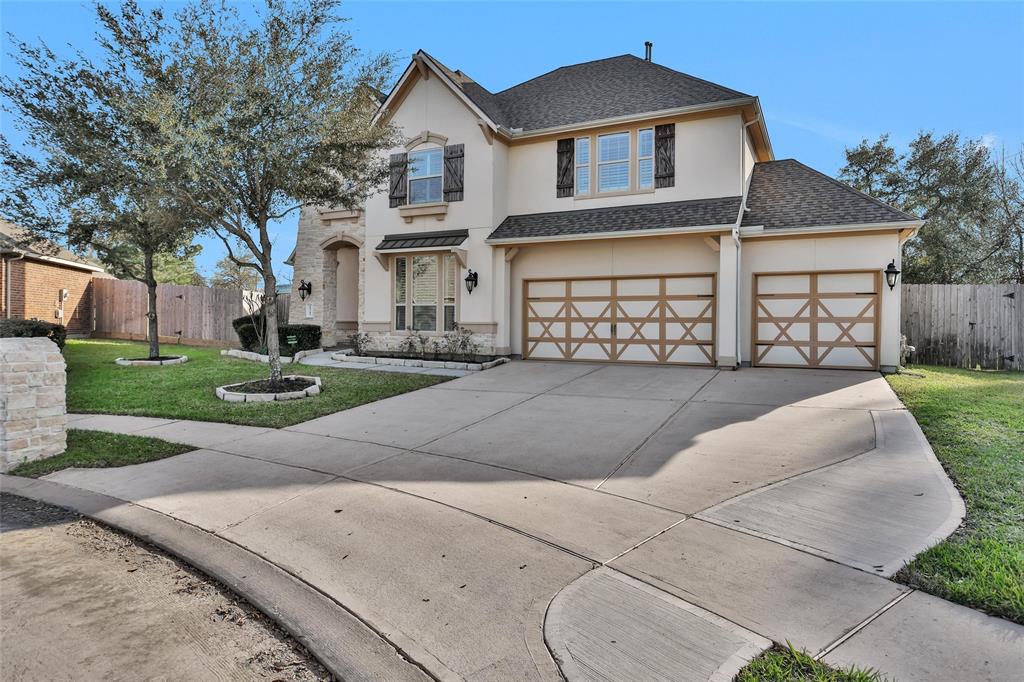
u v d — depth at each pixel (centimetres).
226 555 415
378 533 445
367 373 1266
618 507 488
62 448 681
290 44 973
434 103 1543
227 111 912
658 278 1370
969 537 405
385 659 292
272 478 584
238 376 1198
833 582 351
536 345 1495
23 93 888
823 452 632
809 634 297
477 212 1491
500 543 421
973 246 2183
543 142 1521
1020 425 710
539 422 813
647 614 322
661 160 1392
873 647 284
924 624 304
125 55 893
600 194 1455
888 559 378
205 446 709
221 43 927
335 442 723
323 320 1759
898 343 1218
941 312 1434
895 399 902
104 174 925
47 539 457
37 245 1313
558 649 293
